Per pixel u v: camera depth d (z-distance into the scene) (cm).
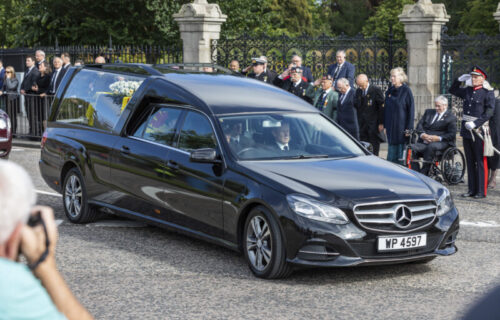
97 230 847
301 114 783
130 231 842
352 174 679
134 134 816
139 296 599
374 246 629
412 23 1892
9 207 213
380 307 575
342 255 620
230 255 737
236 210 673
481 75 1112
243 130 731
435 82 1909
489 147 1091
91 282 639
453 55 1938
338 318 547
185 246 773
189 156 729
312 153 738
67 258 721
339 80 1223
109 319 543
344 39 1966
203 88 789
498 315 198
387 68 1947
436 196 671
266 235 647
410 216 643
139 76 851
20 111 1759
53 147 927
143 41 3478
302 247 620
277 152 723
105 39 3478
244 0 3703
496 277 669
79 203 884
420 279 660
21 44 3603
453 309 571
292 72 1348
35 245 219
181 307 570
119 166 816
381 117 1284
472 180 1120
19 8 4378
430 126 1229
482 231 876
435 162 1216
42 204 1008
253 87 818
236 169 686
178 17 1981
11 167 218
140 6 3444
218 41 2000
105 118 866
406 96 1238
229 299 591
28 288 204
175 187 741
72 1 3372
